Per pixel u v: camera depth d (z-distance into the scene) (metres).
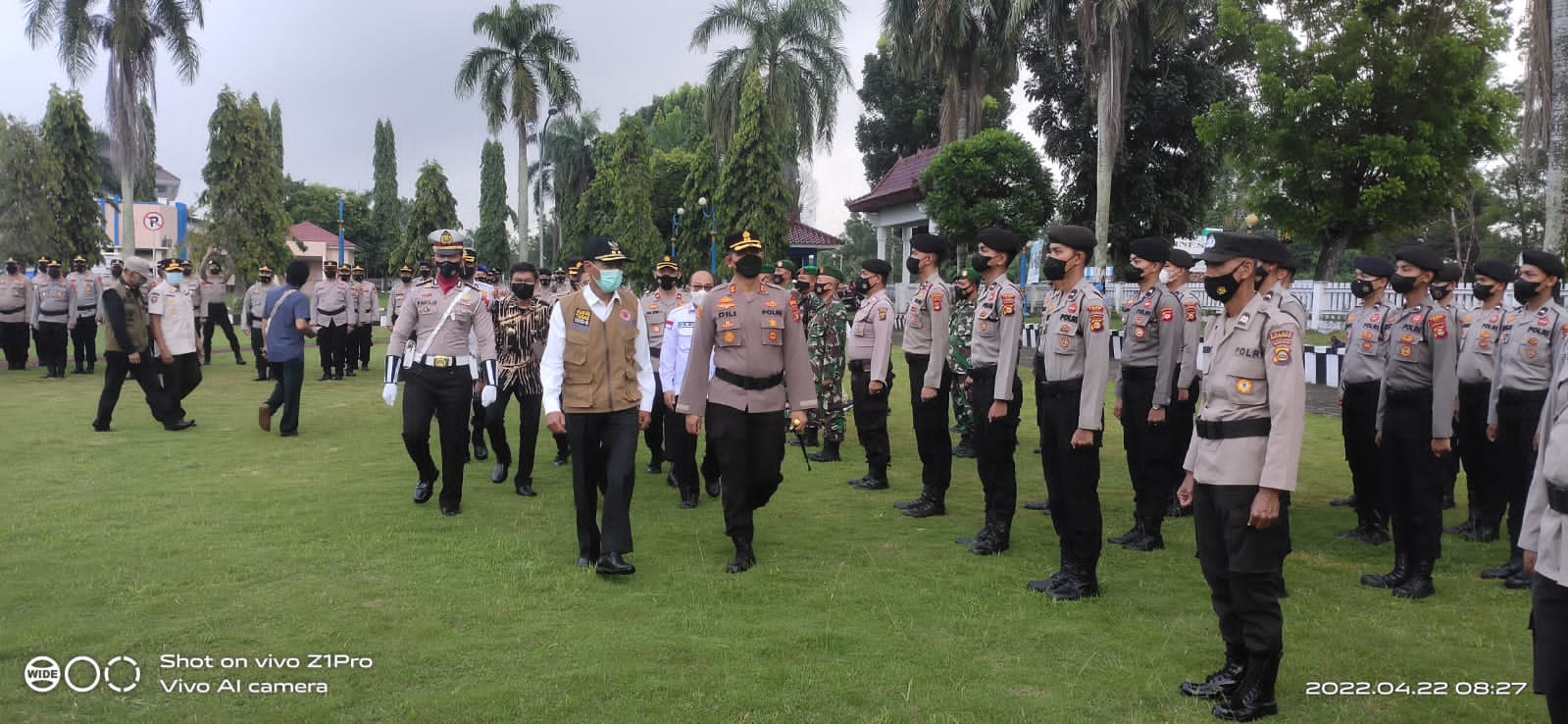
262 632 4.51
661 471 8.86
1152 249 6.67
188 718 3.61
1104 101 20.67
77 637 4.39
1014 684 4.06
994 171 21.05
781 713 3.73
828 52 30.94
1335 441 10.91
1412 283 5.53
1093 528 5.24
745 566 5.69
